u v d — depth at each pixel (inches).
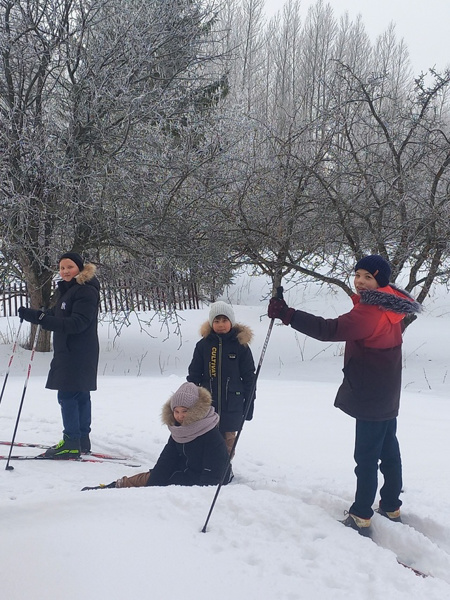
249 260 460.1
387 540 140.7
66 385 209.2
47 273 465.1
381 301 139.4
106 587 103.8
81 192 405.7
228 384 196.2
